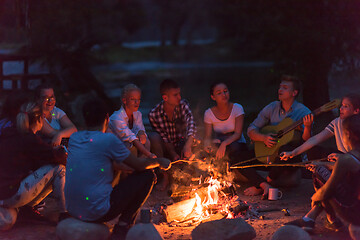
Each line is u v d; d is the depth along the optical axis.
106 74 24.59
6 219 3.89
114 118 4.91
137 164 3.57
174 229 4.06
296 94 5.27
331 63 9.52
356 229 3.42
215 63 31.33
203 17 42.72
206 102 13.72
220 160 5.33
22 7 11.63
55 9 11.80
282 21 9.76
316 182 4.08
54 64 11.92
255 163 5.41
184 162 5.38
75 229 3.41
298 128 5.17
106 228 3.56
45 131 4.67
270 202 4.88
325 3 9.58
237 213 4.35
